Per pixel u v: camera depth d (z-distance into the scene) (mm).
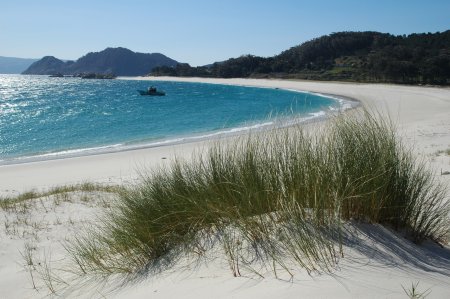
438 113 34094
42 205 7191
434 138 16469
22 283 4004
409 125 24203
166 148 19328
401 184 3480
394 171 3453
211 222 3615
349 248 2717
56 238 5445
